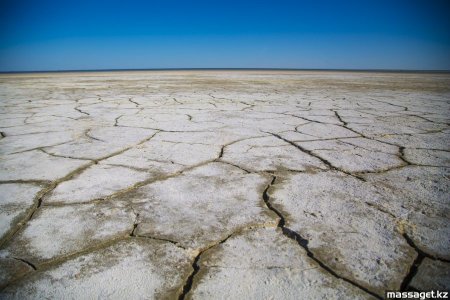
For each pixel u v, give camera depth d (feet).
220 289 2.41
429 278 2.51
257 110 11.44
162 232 3.23
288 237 3.12
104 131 7.90
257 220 3.46
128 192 4.21
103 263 2.74
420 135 7.53
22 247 2.97
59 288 2.43
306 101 14.35
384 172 4.95
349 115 10.43
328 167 5.19
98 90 21.18
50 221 3.45
